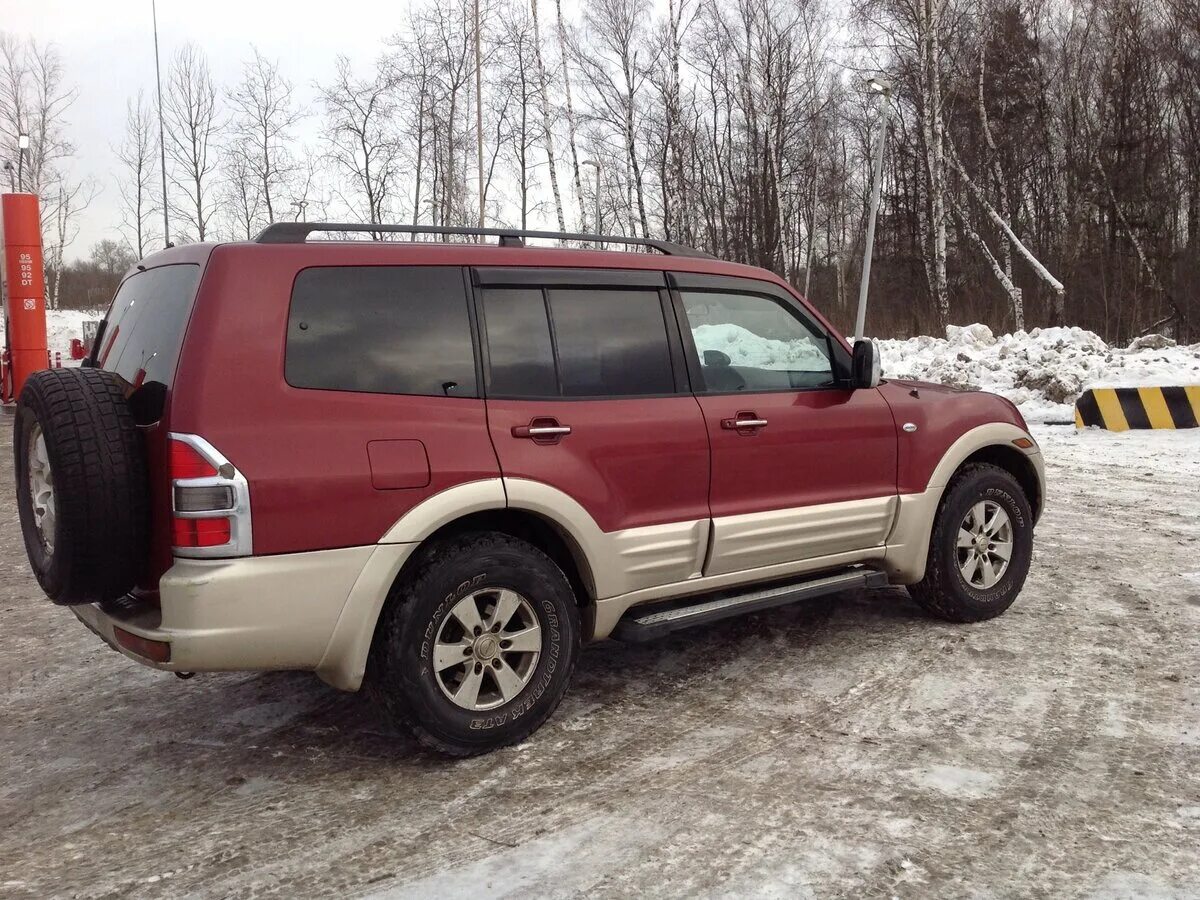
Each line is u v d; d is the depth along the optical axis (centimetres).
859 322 1691
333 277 334
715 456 405
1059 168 3409
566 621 368
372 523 322
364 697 422
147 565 320
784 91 3422
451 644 343
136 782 343
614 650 477
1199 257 2884
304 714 404
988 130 2897
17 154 3756
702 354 418
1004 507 511
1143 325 2817
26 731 392
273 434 308
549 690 365
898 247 3753
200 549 298
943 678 429
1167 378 1338
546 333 376
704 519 403
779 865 276
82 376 319
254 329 313
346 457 318
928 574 491
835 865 275
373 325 338
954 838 290
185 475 297
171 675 457
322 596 314
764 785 328
